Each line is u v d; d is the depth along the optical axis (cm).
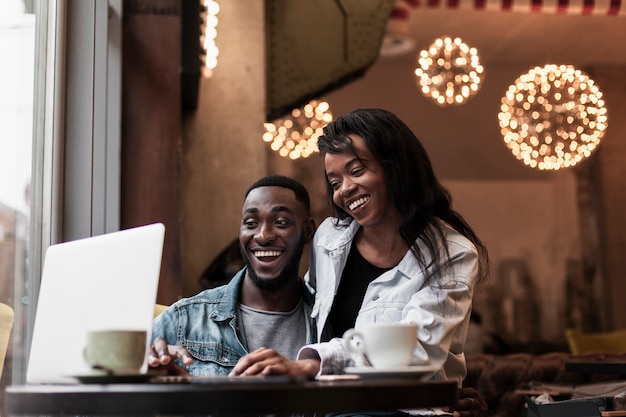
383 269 240
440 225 236
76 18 377
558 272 1053
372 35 613
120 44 396
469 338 742
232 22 577
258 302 249
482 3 693
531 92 696
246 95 570
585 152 697
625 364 312
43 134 349
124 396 145
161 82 402
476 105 1077
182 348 199
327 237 251
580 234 1059
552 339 1041
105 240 190
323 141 240
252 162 564
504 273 1049
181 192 554
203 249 551
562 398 328
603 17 915
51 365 191
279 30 603
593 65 1065
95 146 374
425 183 238
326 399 147
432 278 224
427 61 666
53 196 351
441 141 1066
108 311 183
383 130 234
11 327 263
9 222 305
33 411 149
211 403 143
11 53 310
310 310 253
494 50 1030
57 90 358
